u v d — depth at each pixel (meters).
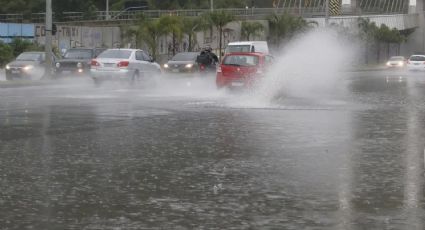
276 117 19.16
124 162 11.42
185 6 104.94
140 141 13.99
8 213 7.87
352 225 7.37
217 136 14.86
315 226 7.32
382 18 97.19
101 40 67.69
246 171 10.62
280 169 10.81
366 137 14.98
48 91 29.86
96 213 7.90
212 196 8.84
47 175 10.20
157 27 58.34
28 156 11.94
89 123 17.22
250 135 15.08
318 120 18.47
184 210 8.06
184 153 12.44
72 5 103.50
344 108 22.58
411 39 109.94
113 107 21.86
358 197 8.78
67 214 7.84
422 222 7.50
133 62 31.88
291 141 14.16
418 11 110.25
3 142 13.66
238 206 8.27
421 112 21.48
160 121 17.86
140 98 25.83
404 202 8.51
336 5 89.31
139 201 8.52
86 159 11.67
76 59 36.69
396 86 38.38
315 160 11.71
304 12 85.56
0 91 29.75
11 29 69.44
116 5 107.06
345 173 10.50
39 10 101.94
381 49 95.69
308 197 8.77
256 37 69.06
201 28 61.88
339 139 14.55
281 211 8.02
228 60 27.64
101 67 31.38
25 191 9.07
